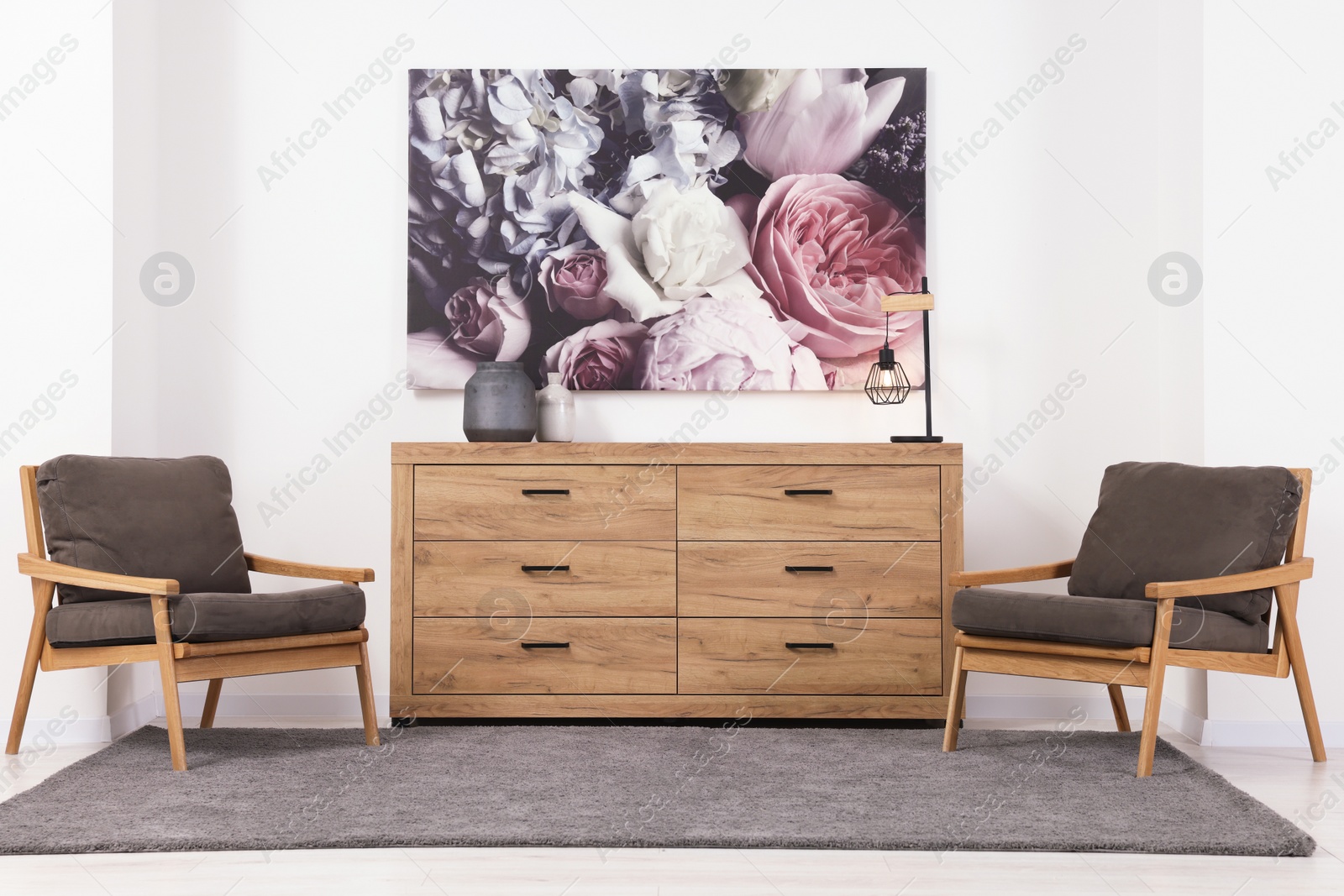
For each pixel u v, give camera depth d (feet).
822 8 11.81
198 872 6.23
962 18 11.78
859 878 6.16
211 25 11.60
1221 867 6.36
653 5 11.80
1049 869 6.32
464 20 11.76
